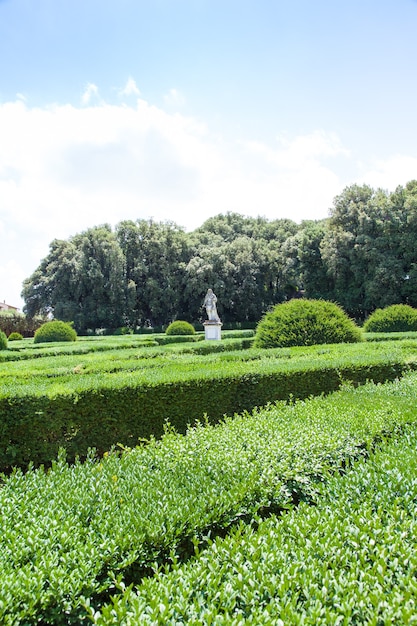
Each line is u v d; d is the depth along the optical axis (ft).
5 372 22.88
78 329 101.14
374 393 16.65
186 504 8.04
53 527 7.20
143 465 10.30
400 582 5.46
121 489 8.80
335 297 95.86
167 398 18.74
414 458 9.53
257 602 5.32
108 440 17.88
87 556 6.53
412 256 86.74
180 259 111.55
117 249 103.55
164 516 7.61
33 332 98.89
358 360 23.97
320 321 36.81
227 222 135.64
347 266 92.73
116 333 98.63
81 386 17.56
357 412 13.58
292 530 6.88
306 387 22.03
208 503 8.11
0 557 6.38
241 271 107.65
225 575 5.89
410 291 86.02
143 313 110.32
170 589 5.56
